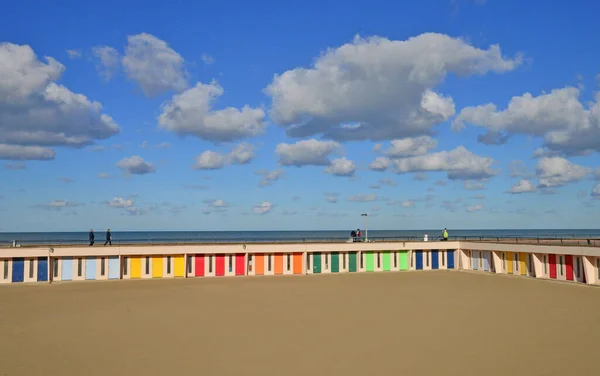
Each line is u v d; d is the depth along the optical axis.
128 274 42.97
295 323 24.58
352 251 48.41
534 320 25.12
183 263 44.09
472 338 21.53
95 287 37.69
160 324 24.48
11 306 29.64
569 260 40.22
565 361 18.27
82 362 18.34
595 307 28.61
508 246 45.06
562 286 37.41
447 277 43.84
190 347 20.28
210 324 24.44
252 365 17.92
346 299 31.75
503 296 32.72
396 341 21.06
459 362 18.17
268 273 46.16
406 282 40.41
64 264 41.56
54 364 18.12
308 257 47.16
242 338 21.67
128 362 18.33
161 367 17.73
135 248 42.81
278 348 20.08
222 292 34.91
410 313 27.02
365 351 19.59
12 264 40.28
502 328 23.41
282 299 31.81
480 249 48.22
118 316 26.48
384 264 49.25
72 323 24.80
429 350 19.70
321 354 19.23
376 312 27.34
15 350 19.94
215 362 18.30
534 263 42.88
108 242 46.53
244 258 45.66
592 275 38.22
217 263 45.03
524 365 17.80
